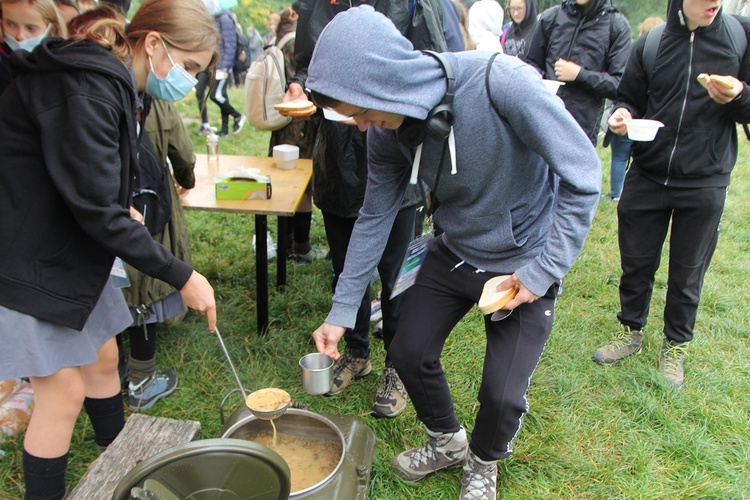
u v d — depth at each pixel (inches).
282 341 117.0
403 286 75.8
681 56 93.4
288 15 152.3
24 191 57.2
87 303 62.5
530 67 58.2
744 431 96.9
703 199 97.5
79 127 54.2
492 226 65.8
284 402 70.5
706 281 150.5
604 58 140.3
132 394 97.3
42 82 55.3
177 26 63.4
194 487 49.3
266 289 115.3
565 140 56.8
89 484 67.5
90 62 55.3
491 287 65.5
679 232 102.0
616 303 138.1
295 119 141.8
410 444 92.0
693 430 96.1
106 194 56.2
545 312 69.1
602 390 106.7
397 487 83.6
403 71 53.5
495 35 133.8
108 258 63.9
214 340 116.3
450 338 120.6
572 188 58.1
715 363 115.3
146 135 87.0
